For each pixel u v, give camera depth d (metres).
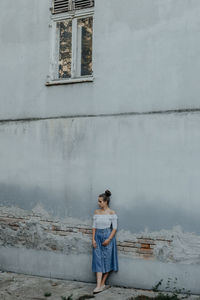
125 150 7.08
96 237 6.91
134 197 6.91
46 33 8.16
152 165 6.82
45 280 7.42
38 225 7.84
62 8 8.09
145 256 6.73
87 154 7.45
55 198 7.71
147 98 6.97
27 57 8.29
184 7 6.79
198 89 6.57
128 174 7.01
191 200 6.46
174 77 6.77
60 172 7.71
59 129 7.80
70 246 7.46
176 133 6.67
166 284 6.52
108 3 7.48
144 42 7.09
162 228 6.62
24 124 8.18
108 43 7.42
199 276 6.29
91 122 7.47
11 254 8.11
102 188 7.23
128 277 6.84
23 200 8.05
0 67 8.54
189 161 6.53
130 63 7.18
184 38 6.75
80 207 7.43
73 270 7.39
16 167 8.19
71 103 7.73
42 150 7.94
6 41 8.53
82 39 7.95
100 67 7.47
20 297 6.41
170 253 6.52
